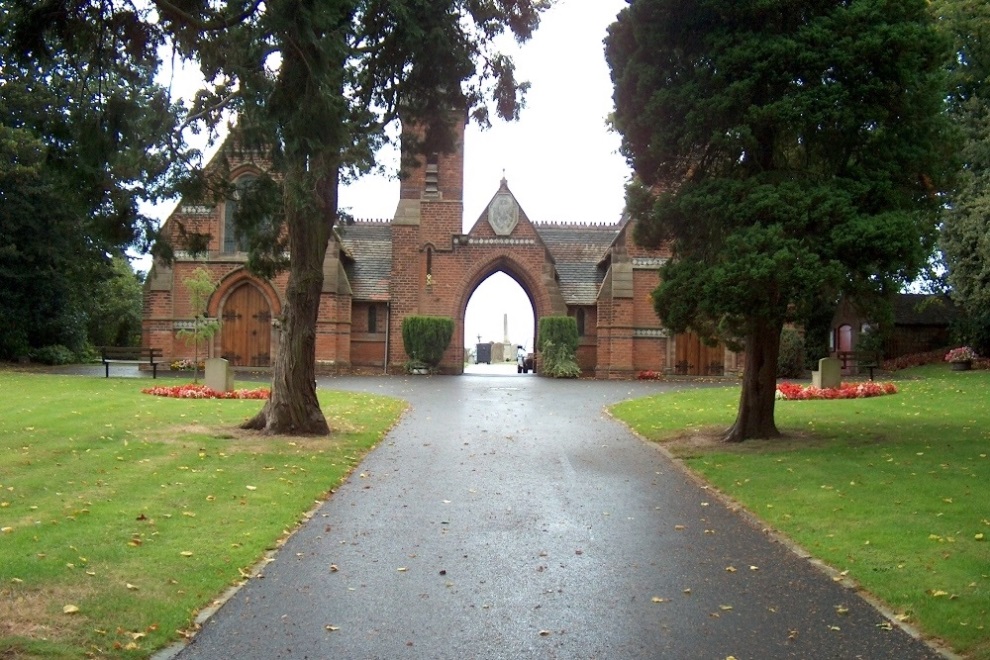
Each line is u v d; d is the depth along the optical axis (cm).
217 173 1614
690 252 1669
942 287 3772
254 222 1752
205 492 1157
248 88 1073
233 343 3828
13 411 1884
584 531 1031
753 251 1455
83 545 873
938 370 3372
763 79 1537
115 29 1088
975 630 673
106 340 5953
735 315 1543
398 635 696
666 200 1648
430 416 2164
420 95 1859
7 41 1050
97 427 1669
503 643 680
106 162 1122
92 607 706
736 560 907
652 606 765
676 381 3491
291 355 1755
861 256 1480
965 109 3016
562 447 1675
